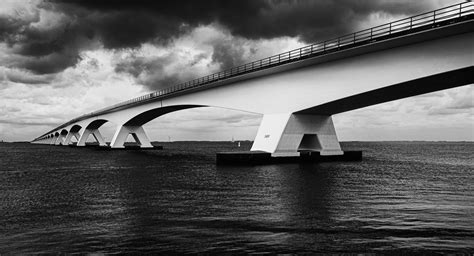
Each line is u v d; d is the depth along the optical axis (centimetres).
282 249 1045
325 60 3472
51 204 1825
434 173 3431
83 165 4472
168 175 3148
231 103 4781
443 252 1022
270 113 4169
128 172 3497
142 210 1630
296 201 1816
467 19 2381
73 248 1073
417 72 2742
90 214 1562
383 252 1021
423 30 2642
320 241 1120
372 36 3045
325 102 3525
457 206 1700
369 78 3112
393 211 1570
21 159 5903
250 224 1335
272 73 4119
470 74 2612
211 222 1373
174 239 1152
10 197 2061
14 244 1121
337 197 1936
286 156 3897
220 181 2630
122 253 1022
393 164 4578
